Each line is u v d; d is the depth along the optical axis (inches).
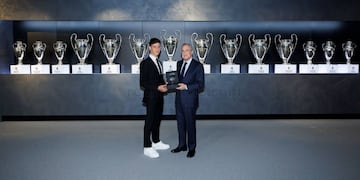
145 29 236.5
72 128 193.9
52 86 213.8
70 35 236.1
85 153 141.6
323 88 217.2
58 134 178.2
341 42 238.7
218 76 216.1
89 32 236.1
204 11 215.8
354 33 237.6
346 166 123.3
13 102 213.6
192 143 135.3
